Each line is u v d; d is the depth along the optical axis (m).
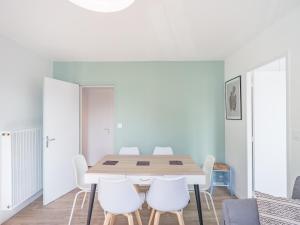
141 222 2.41
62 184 3.54
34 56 3.49
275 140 3.02
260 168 3.02
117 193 1.90
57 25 2.43
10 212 2.78
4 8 2.03
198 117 4.08
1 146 2.61
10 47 2.87
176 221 2.64
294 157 2.03
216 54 3.68
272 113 3.03
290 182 2.07
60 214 2.87
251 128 3.06
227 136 3.91
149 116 4.11
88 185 2.72
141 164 2.60
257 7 2.02
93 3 1.38
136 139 4.11
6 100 2.78
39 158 3.43
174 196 1.95
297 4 1.95
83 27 2.48
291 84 2.07
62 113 3.57
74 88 3.91
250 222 1.53
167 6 2.00
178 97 4.10
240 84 3.29
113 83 4.12
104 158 2.96
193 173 2.21
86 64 4.12
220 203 3.19
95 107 5.41
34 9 2.05
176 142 4.08
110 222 2.37
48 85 3.25
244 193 3.15
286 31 2.15
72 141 3.84
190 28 2.52
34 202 3.26
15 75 2.98
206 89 4.09
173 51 3.48
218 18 2.26
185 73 4.09
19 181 2.82
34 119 3.44
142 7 2.01
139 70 4.11
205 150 4.06
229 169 3.62
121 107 4.12
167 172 2.25
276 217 1.42
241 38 2.86
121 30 2.58
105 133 5.41
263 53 2.61
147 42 3.02
